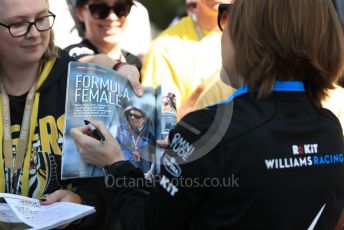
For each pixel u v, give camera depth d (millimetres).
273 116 1999
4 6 2432
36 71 2619
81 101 2424
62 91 2594
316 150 2033
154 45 3695
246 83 2047
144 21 4570
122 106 2521
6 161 2502
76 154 2385
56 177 2521
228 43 2109
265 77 2008
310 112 2074
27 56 2500
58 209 2348
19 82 2611
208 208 2000
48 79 2590
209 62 3619
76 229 2525
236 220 1966
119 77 2545
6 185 2498
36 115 2545
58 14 4008
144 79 3615
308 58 2008
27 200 2416
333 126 2121
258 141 1957
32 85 2605
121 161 2242
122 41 4234
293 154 1987
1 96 2582
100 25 3779
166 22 11555
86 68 2471
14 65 2580
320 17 2006
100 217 2559
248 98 2037
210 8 3623
